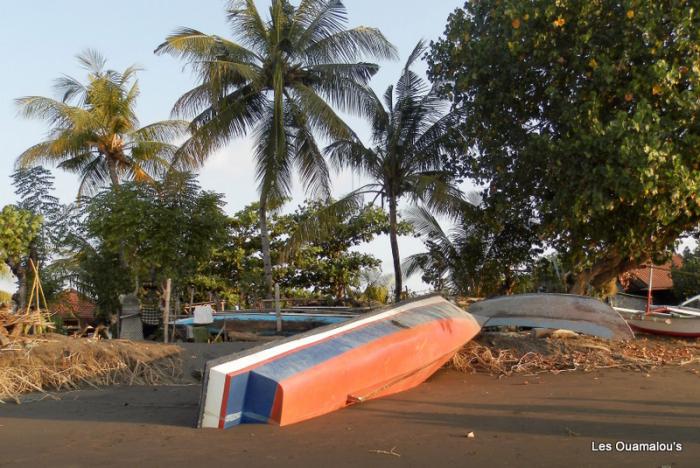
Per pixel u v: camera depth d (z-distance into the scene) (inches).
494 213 669.9
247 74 779.4
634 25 520.1
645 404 336.2
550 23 543.5
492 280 772.6
